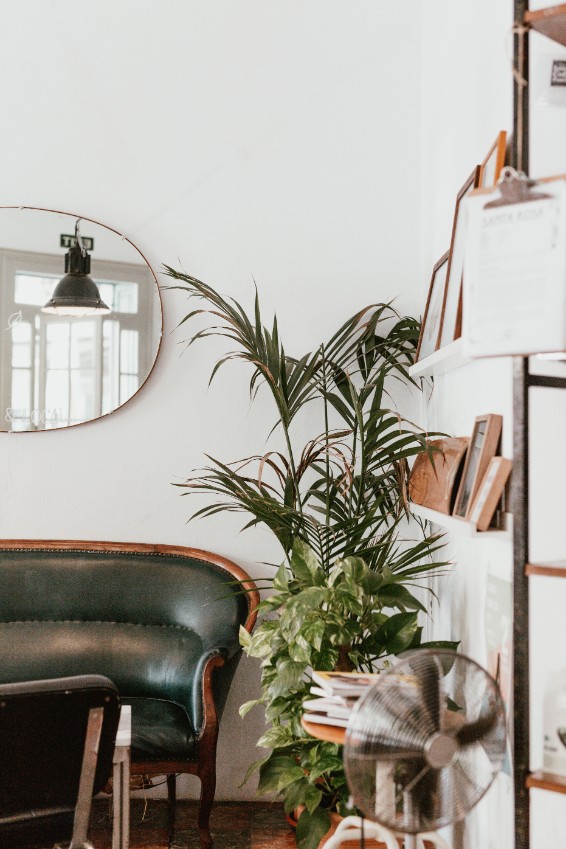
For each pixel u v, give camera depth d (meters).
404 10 3.70
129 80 3.67
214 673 2.98
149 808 3.42
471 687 1.81
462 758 1.79
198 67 3.68
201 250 3.67
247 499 3.00
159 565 3.40
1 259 3.62
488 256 1.63
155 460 3.63
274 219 3.68
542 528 2.04
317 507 3.12
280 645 2.56
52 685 1.93
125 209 3.67
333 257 3.67
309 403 3.64
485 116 2.55
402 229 3.69
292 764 2.56
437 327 2.90
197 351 3.65
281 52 3.70
